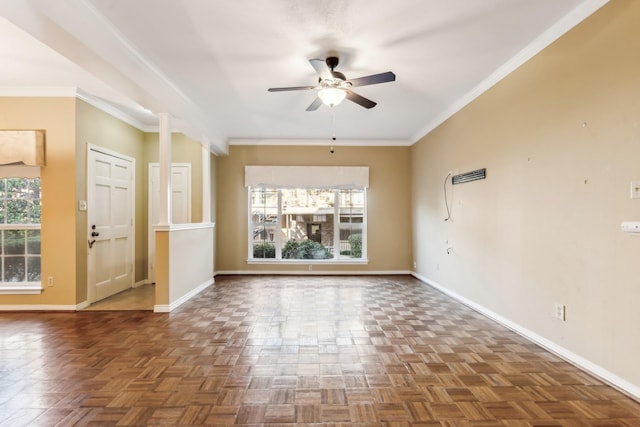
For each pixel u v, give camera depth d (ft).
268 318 11.96
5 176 12.82
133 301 14.24
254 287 17.16
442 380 7.50
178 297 13.71
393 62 10.63
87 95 13.44
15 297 12.81
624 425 5.90
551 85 9.00
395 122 17.22
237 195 20.75
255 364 8.26
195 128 14.85
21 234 13.06
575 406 6.48
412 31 8.84
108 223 15.05
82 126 13.33
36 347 9.30
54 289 12.82
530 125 9.84
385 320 11.77
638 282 6.73
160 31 8.77
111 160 15.25
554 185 8.93
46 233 12.81
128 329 10.77
